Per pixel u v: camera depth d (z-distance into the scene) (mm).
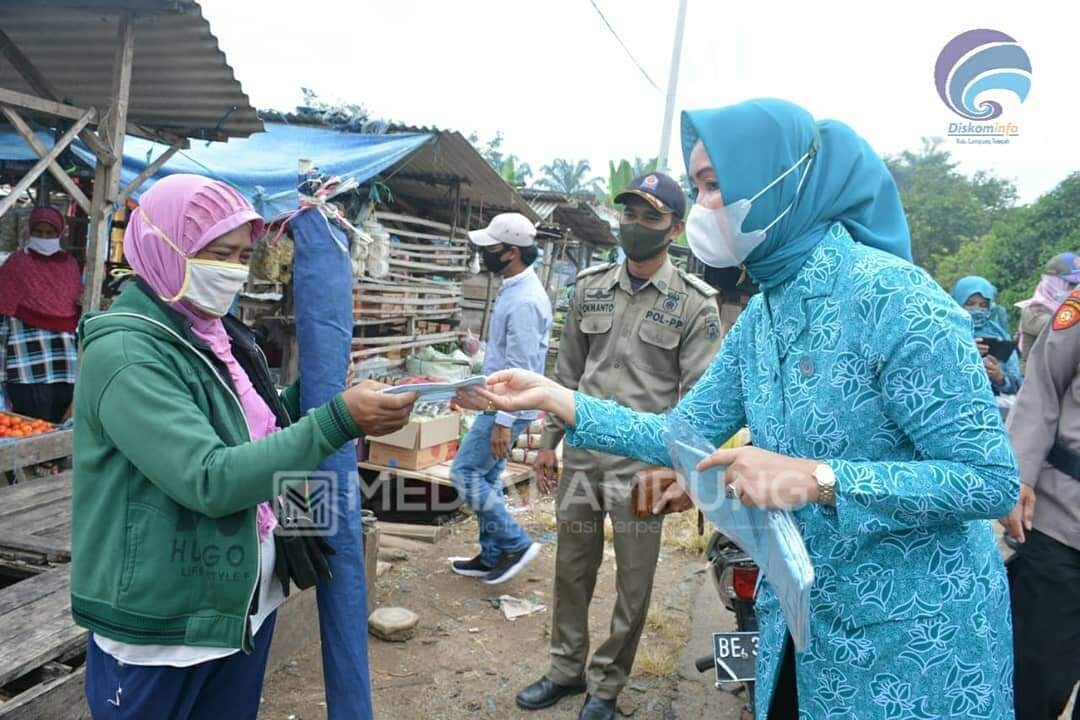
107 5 4680
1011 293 21562
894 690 1574
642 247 2982
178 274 1651
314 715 3061
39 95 5734
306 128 8164
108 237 4965
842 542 1579
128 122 6090
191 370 1652
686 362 3049
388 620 3764
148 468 1527
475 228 9430
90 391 1577
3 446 4109
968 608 1568
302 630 3488
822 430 1583
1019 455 2531
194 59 5211
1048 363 2512
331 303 2213
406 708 3219
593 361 3209
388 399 1583
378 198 7207
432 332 8508
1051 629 2516
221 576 1645
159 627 1613
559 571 3252
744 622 3197
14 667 2152
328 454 1593
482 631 3934
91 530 1623
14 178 7855
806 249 1629
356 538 2191
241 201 1737
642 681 3580
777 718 1871
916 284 1488
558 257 14508
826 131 1675
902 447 1552
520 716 3219
